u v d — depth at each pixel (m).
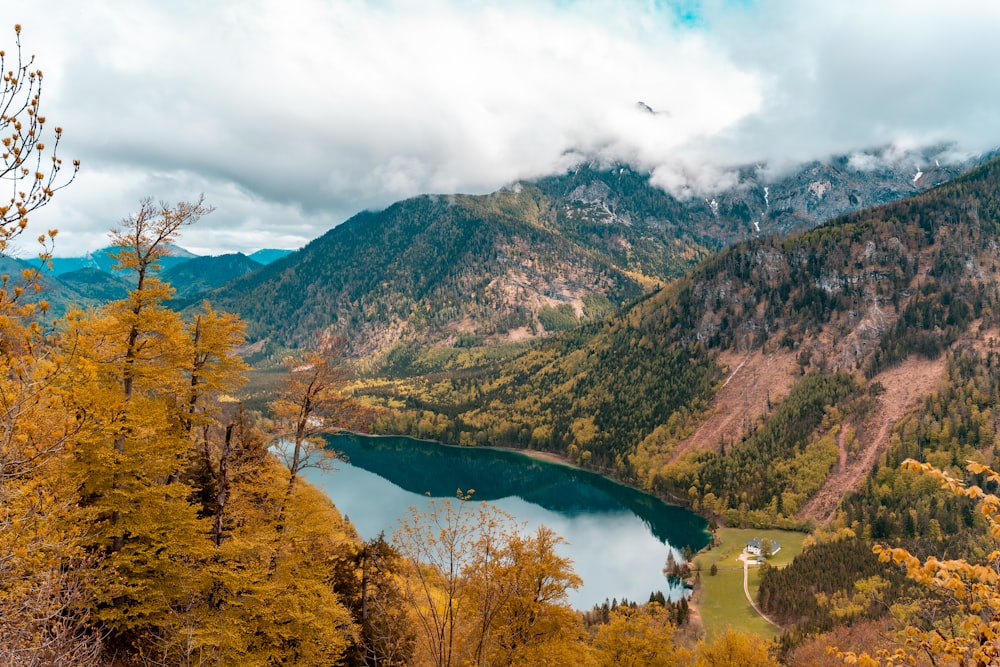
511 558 26.97
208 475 37.41
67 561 16.73
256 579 28.84
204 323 36.19
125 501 26.47
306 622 30.11
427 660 23.20
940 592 11.38
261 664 27.23
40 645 12.49
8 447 11.37
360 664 32.09
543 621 28.42
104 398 24.48
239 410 36.06
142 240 29.67
